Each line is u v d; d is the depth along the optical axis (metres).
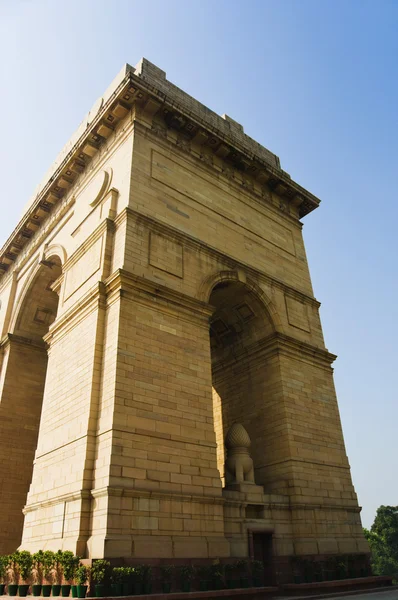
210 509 18.91
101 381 19.55
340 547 22.97
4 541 26.41
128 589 14.91
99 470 17.34
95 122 28.14
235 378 28.28
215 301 28.39
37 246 34.12
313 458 24.48
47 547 17.95
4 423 29.41
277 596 18.31
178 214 25.83
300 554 21.36
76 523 16.81
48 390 23.14
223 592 16.72
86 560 15.62
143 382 19.41
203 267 25.06
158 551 16.58
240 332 28.92
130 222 22.94
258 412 26.14
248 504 20.95
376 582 22.73
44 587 16.05
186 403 20.42
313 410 26.20
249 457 23.41
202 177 28.75
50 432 21.45
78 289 24.16
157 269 22.77
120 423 17.89
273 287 28.81
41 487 20.34
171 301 22.19
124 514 16.39
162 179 26.16
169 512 17.59
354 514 24.84
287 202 34.81
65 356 22.58
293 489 22.69
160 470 18.09
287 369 26.20
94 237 24.23
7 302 35.25
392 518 94.94
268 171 32.47
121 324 19.94
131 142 25.92
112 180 26.44
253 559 19.80
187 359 21.52
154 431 18.72
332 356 29.17
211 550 18.05
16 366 31.64
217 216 28.17
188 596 15.70
